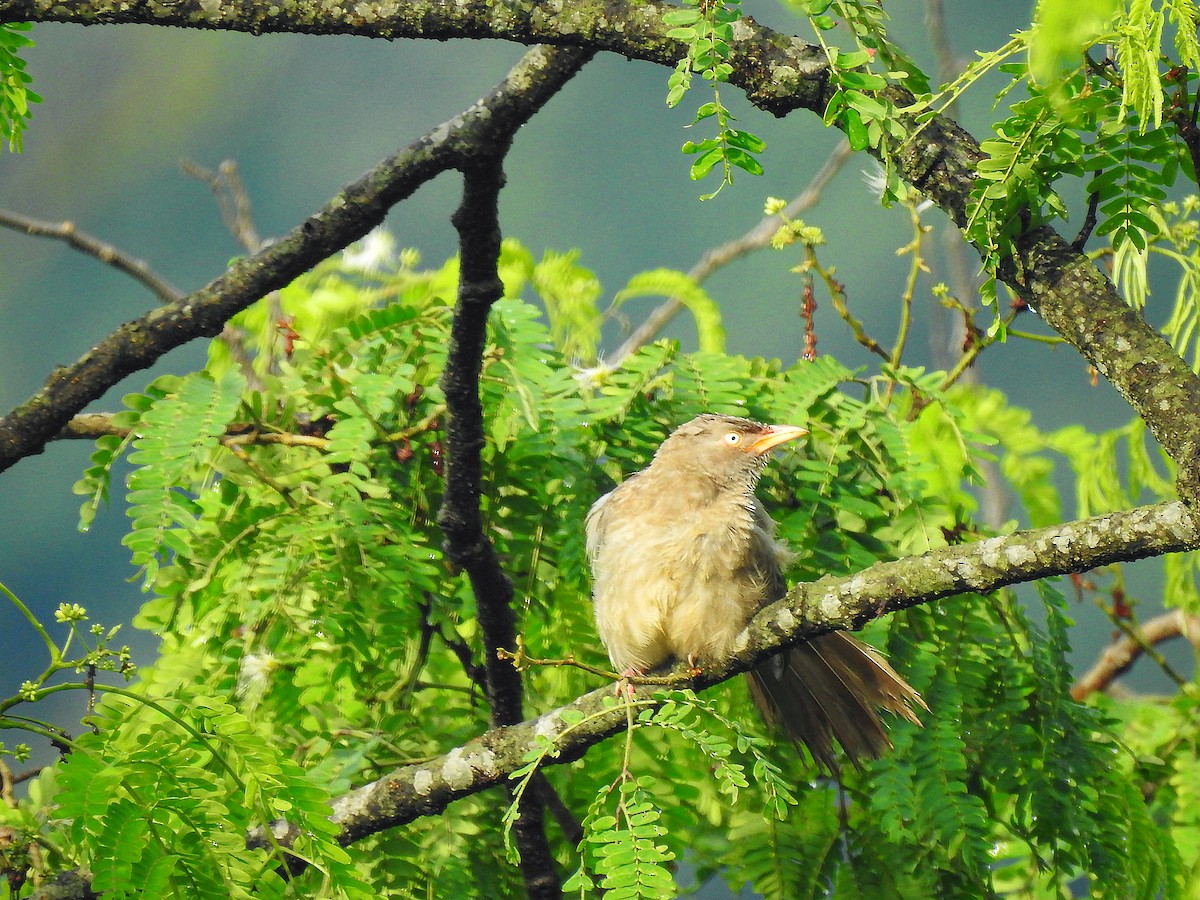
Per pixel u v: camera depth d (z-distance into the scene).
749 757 9.31
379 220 7.96
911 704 8.91
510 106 7.43
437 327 9.58
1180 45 5.39
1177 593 11.10
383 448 9.45
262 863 6.70
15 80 8.70
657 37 6.95
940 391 9.59
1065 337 6.51
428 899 8.82
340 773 8.64
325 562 9.07
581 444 9.59
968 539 9.59
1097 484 11.14
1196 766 10.40
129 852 6.44
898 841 8.96
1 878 7.55
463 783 8.43
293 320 10.49
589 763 9.27
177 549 8.15
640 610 9.46
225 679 9.21
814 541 9.34
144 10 7.16
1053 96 5.93
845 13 6.51
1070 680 9.22
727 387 9.75
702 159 6.18
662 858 6.14
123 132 48.62
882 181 7.11
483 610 8.73
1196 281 8.61
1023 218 6.54
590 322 10.70
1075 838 8.95
